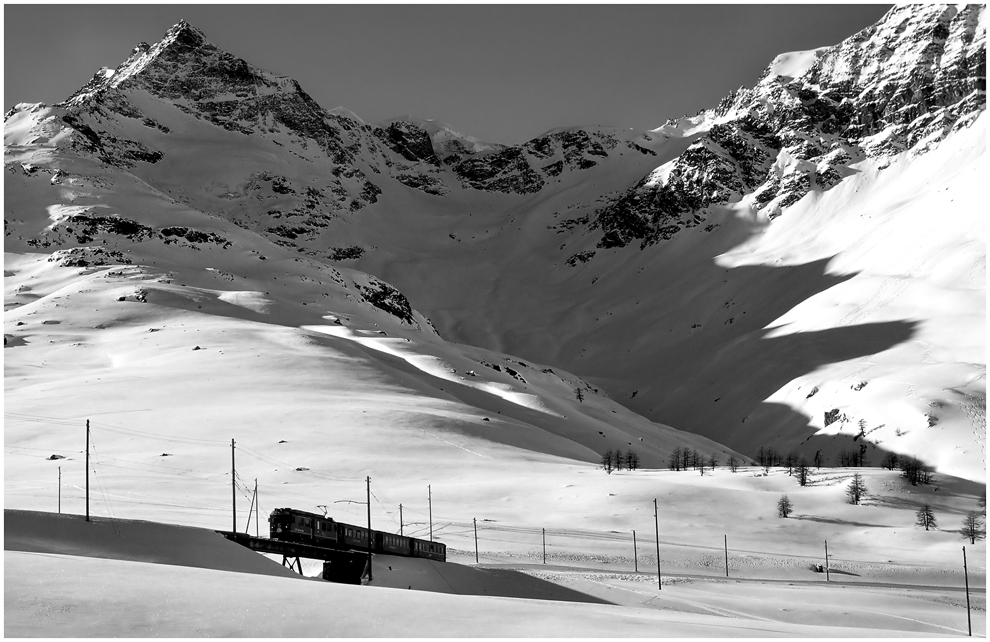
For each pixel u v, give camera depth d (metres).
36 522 67.69
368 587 58.44
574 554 128.75
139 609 46.97
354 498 155.38
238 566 69.69
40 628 43.50
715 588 109.00
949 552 143.00
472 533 138.75
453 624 48.44
